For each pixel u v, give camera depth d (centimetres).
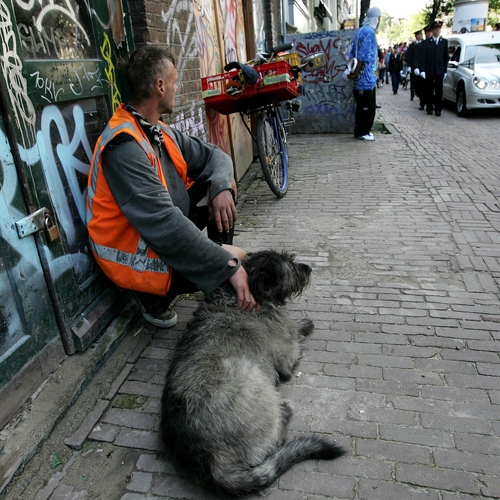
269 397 225
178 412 207
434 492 204
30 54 252
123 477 222
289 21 1216
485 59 1340
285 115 1071
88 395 271
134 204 262
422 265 410
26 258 248
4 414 236
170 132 327
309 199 610
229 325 248
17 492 216
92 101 317
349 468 219
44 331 265
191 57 489
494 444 227
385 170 725
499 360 285
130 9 373
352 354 298
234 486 200
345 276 399
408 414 248
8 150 233
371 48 879
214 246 261
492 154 798
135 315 344
